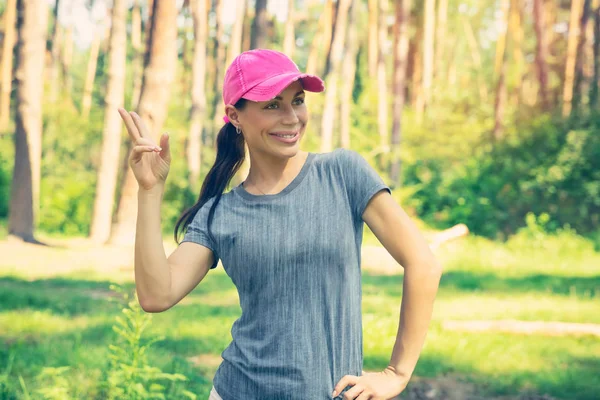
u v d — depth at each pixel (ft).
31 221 59.06
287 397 7.44
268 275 7.52
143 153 7.55
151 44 54.60
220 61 94.58
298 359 7.41
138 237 7.60
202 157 87.35
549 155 74.69
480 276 45.44
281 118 7.52
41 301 31.50
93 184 80.69
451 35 145.89
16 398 16.79
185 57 110.42
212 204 8.04
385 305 32.32
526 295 36.94
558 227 68.59
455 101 107.55
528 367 22.68
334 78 80.07
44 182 80.38
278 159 7.72
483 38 165.78
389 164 90.68
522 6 117.39
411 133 96.84
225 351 7.98
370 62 117.19
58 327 26.14
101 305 31.42
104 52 114.93
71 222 78.43
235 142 8.34
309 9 136.26
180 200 74.64
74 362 20.12
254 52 7.71
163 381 18.58
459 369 22.31
